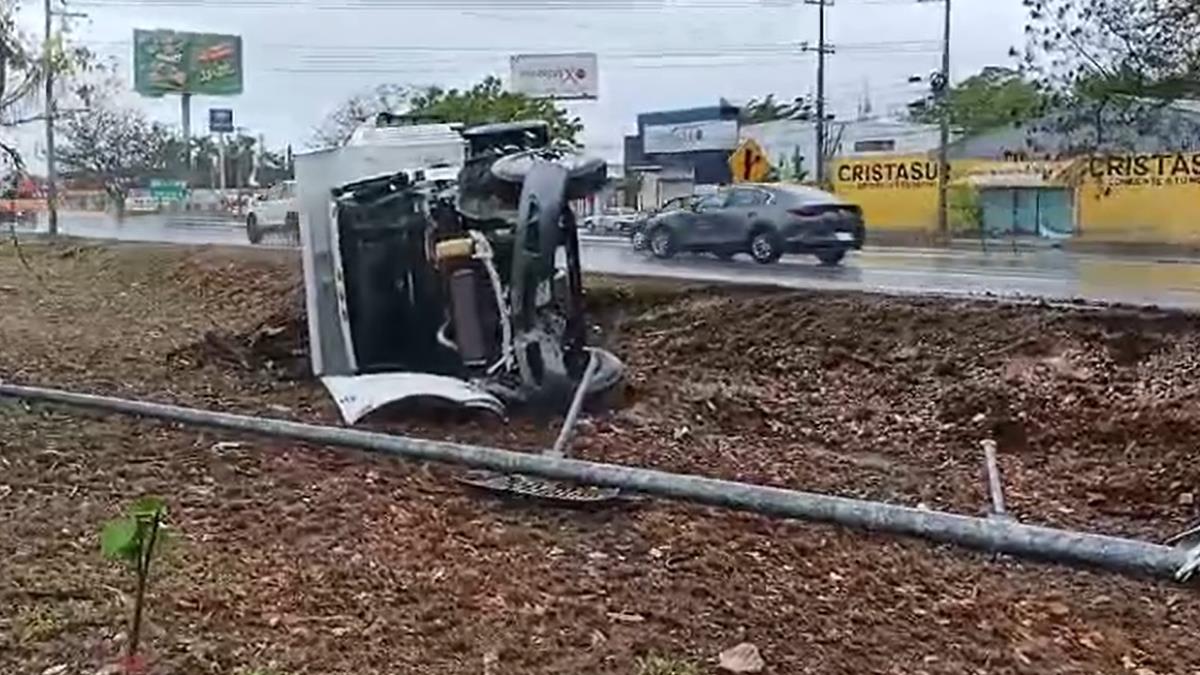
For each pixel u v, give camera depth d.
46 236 23.19
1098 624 4.56
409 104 38.03
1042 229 24.56
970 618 4.53
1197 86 10.85
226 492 5.51
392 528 5.11
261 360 9.36
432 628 4.04
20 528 4.82
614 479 3.38
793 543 5.22
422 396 7.00
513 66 47.75
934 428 8.48
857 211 16.69
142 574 2.96
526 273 6.94
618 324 11.85
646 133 43.16
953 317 10.44
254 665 3.62
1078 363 9.24
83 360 9.27
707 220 16.92
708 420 8.27
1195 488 6.81
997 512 5.19
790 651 4.09
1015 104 18.09
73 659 3.59
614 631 4.14
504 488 5.52
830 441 8.09
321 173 8.08
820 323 10.84
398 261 7.86
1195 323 9.50
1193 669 4.21
